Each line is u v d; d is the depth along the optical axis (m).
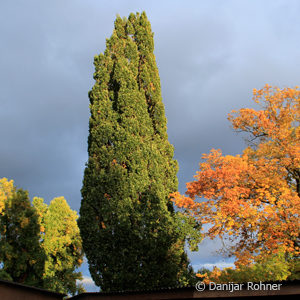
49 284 30.56
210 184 19.86
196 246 19.38
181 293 11.30
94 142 20.80
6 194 31.09
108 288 18.22
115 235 18.53
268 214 18.20
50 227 34.31
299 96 21.72
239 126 22.92
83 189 20.09
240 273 18.50
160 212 19.17
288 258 19.81
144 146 20.36
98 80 22.34
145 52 23.53
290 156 20.36
